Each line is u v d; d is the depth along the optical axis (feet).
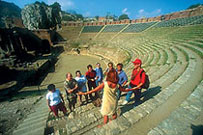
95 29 166.71
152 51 61.82
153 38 94.43
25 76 56.49
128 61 66.64
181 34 74.90
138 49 82.64
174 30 90.99
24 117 22.88
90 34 158.61
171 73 25.21
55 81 59.47
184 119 10.39
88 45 134.62
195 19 91.45
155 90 19.06
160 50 57.31
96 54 118.42
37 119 20.10
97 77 21.11
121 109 16.42
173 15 119.03
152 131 9.29
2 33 85.51
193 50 41.98
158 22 127.65
